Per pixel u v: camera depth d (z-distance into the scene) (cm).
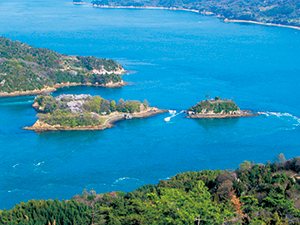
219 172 19600
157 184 19712
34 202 16550
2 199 19700
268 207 14425
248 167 19362
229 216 13188
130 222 13188
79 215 15375
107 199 16812
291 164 19038
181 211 12556
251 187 16800
